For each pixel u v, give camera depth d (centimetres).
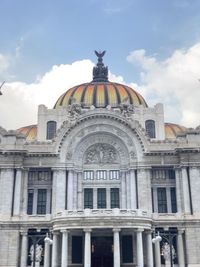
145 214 6350
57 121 8538
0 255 6669
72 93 9250
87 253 5953
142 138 7394
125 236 6788
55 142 7381
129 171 7344
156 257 6444
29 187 7388
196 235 6775
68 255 6606
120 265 6538
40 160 7319
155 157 7344
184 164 7175
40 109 8588
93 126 7544
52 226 6638
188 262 6631
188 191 7050
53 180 7231
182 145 7344
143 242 6494
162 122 8538
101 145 7619
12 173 7156
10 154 7194
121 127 7506
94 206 7275
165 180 7444
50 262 6612
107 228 6103
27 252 6812
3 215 6881
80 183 7381
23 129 9150
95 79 10712
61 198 7088
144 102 9406
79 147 7531
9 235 6788
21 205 7131
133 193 7150
